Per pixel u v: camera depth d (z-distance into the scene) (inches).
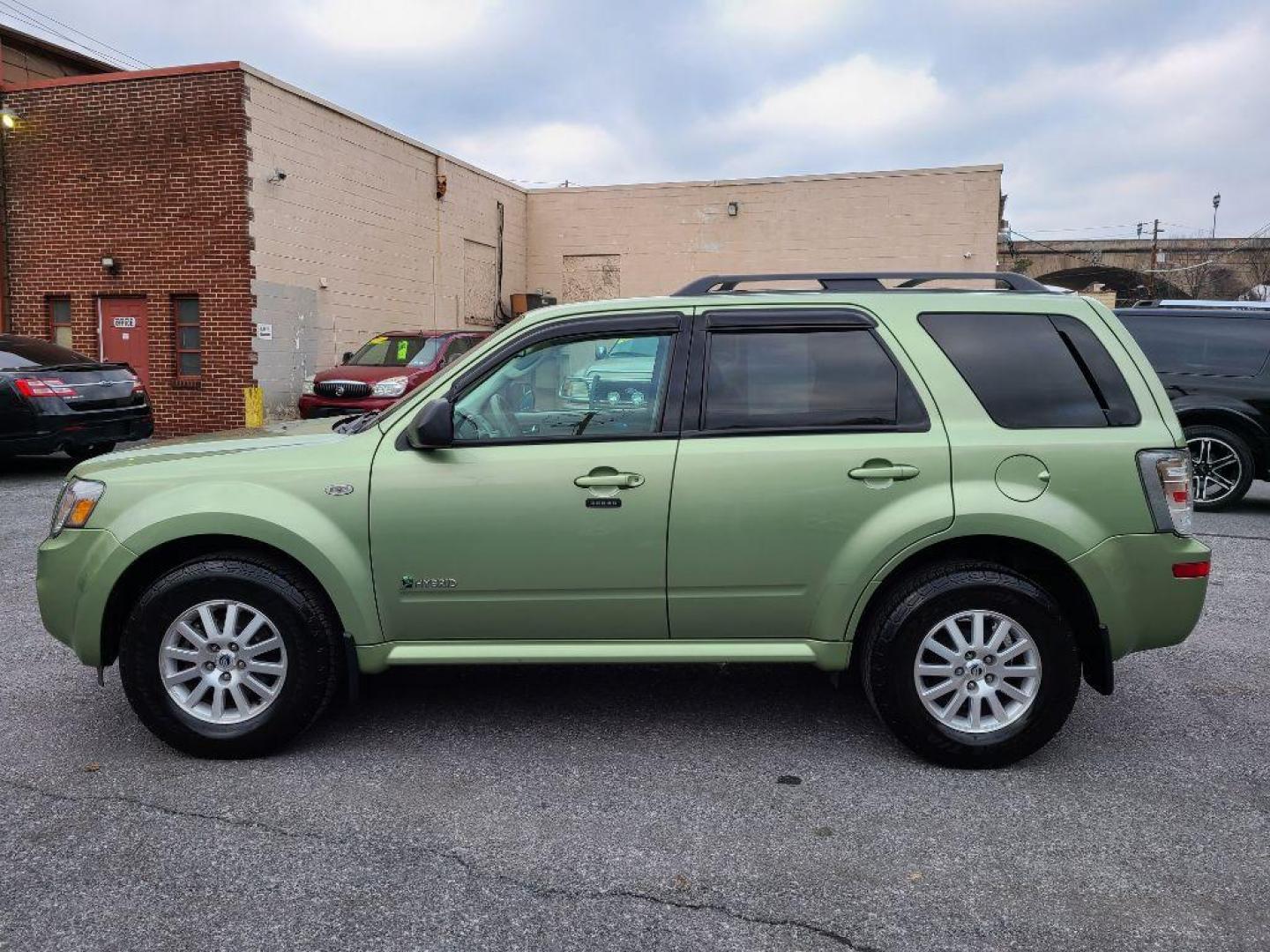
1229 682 181.0
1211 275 1759.4
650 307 149.0
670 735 155.0
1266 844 120.6
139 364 615.8
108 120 598.5
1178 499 140.6
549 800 132.4
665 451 141.7
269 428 179.2
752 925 103.3
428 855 117.7
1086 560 137.6
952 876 113.0
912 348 144.6
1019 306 147.0
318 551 140.4
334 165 663.1
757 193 880.3
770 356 145.9
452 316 824.9
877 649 140.8
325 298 658.8
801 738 153.9
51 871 113.7
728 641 145.3
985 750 139.7
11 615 221.0
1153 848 119.5
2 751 148.7
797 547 140.8
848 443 140.7
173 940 100.5
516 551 142.0
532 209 941.2
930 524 137.7
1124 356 144.9
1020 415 142.1
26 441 388.5
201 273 592.7
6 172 621.3
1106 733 157.0
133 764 143.9
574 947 99.4
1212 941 100.4
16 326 631.8
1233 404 349.4
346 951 98.7
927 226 844.0
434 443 139.2
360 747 150.3
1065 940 100.6
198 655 143.1
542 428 145.9
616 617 144.0
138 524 141.5
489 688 176.9
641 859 116.7
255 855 117.5
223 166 580.4
